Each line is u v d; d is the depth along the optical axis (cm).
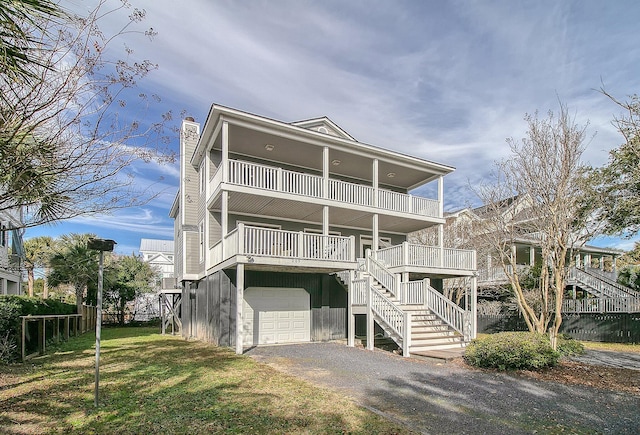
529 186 1224
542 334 1120
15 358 1022
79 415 558
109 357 1104
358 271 1445
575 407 636
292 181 1453
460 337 1264
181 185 1773
